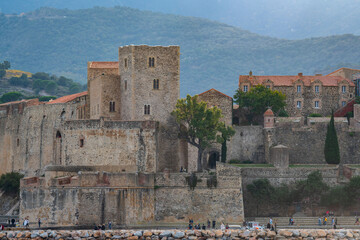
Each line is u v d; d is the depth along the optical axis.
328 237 179.38
